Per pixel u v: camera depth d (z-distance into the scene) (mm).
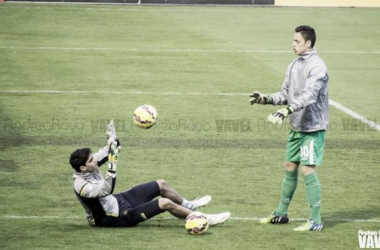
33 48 75688
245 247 26312
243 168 37750
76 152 27062
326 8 111062
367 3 113125
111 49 76062
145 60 70750
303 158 28109
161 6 109250
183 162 38750
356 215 30422
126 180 35406
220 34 86750
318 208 28297
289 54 75062
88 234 27406
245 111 51375
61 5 106500
